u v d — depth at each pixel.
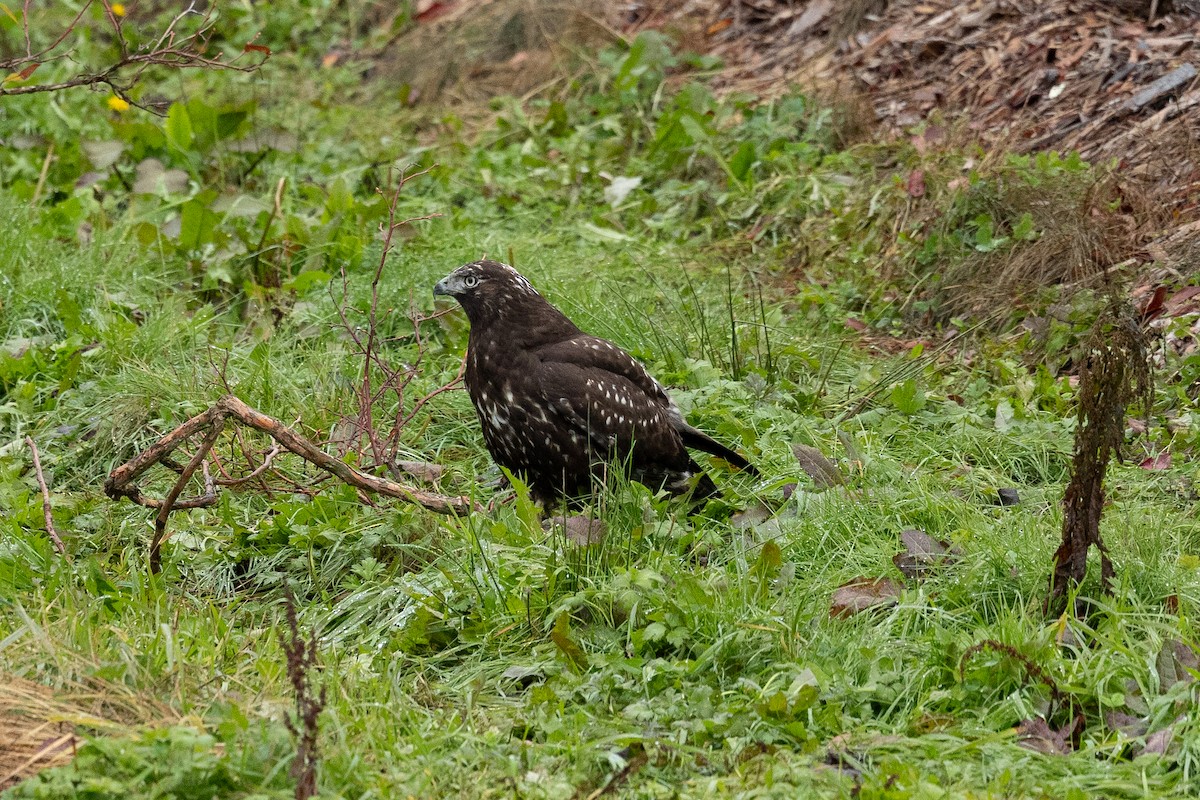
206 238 14.69
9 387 12.16
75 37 23.23
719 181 16.33
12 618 7.98
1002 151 14.76
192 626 8.00
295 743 6.34
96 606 8.23
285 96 21.14
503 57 20.77
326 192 16.83
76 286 13.46
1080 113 15.19
